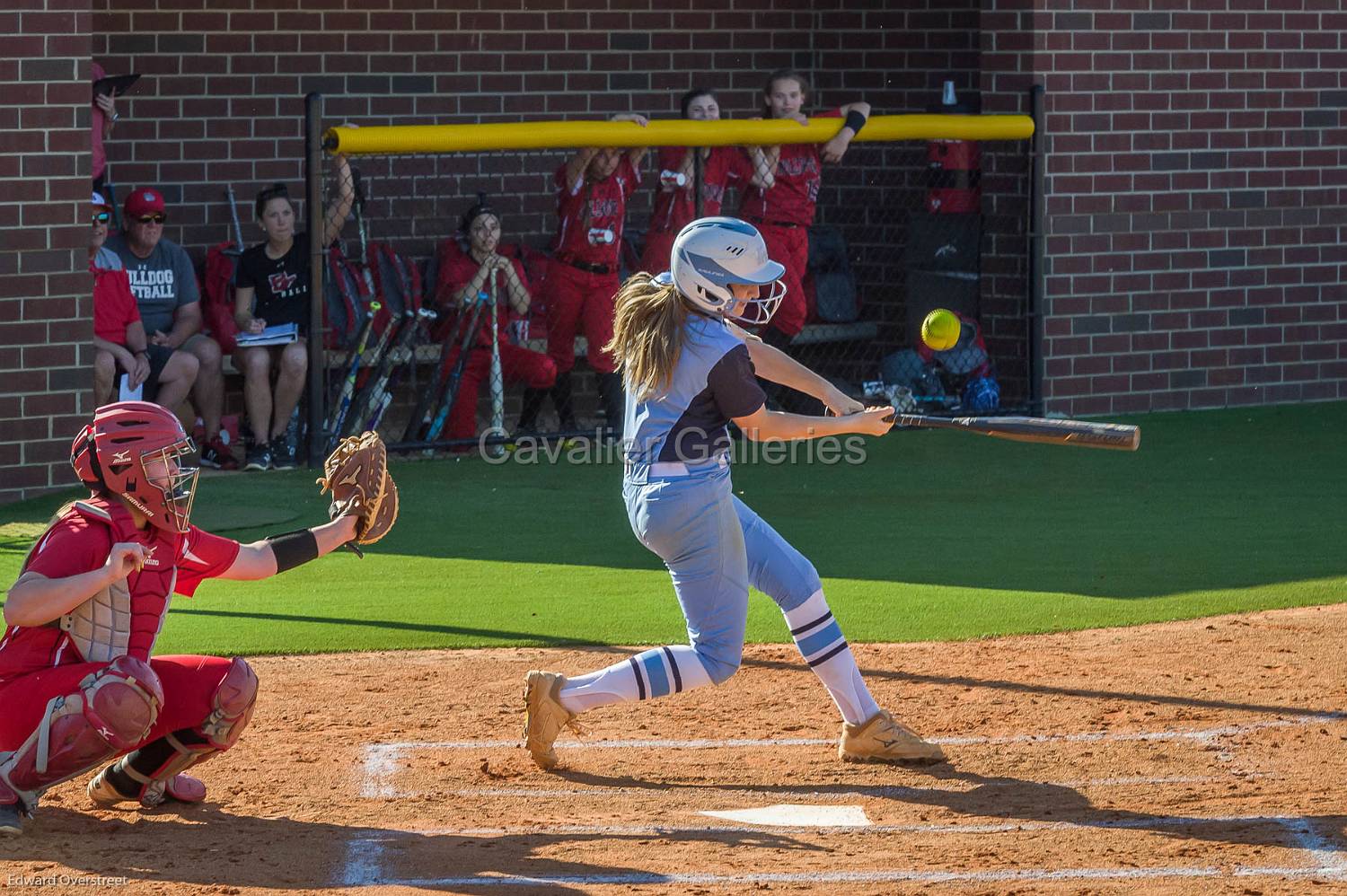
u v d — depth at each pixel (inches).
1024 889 616.7
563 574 1207.6
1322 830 686.5
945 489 1524.4
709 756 812.0
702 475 738.8
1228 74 1961.1
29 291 1449.3
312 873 634.2
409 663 979.9
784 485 1545.3
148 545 667.4
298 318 1660.9
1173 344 1972.2
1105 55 1893.5
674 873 636.1
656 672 764.0
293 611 1099.9
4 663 665.0
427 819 709.9
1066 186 1887.3
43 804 722.8
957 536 1328.7
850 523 1381.6
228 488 1505.9
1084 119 1889.8
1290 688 916.0
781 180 1744.6
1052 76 1870.1
